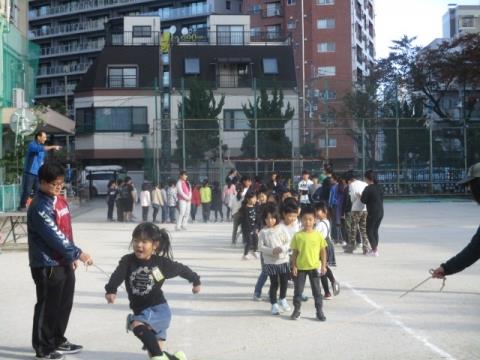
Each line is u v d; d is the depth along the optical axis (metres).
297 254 7.86
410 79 46.94
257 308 8.55
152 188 25.14
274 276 8.18
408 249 14.56
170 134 34.41
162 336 5.48
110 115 52.59
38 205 6.30
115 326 7.64
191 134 33.53
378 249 14.61
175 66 53.38
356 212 13.77
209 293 9.57
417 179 35.69
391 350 6.45
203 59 53.75
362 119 35.62
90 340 7.03
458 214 26.03
